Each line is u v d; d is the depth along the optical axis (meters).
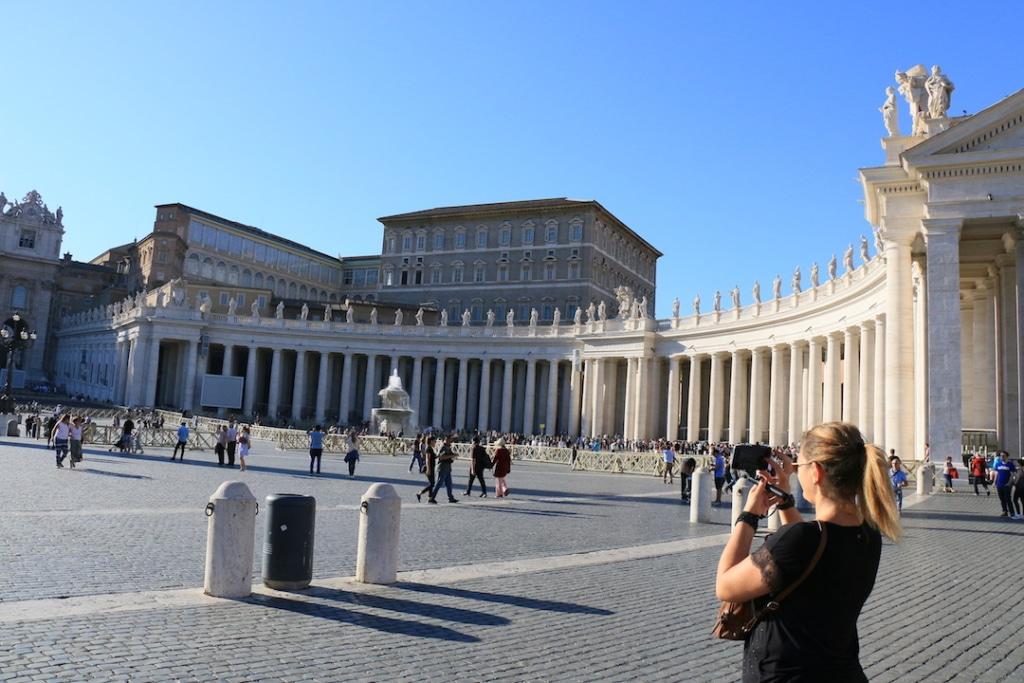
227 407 78.94
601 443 66.25
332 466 37.47
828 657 3.66
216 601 9.60
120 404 93.25
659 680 7.32
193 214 109.44
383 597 10.23
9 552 12.03
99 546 12.91
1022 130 31.92
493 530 17.41
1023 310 33.00
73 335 115.88
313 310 100.00
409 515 19.61
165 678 6.77
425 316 102.88
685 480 27.55
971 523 20.88
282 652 7.66
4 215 118.25
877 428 44.41
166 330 88.25
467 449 52.03
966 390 42.69
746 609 3.94
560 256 107.56
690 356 72.00
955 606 10.92
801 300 58.97
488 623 9.14
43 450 37.78
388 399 66.50
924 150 32.94
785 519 4.07
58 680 6.57
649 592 11.29
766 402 72.81
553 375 82.06
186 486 23.77
